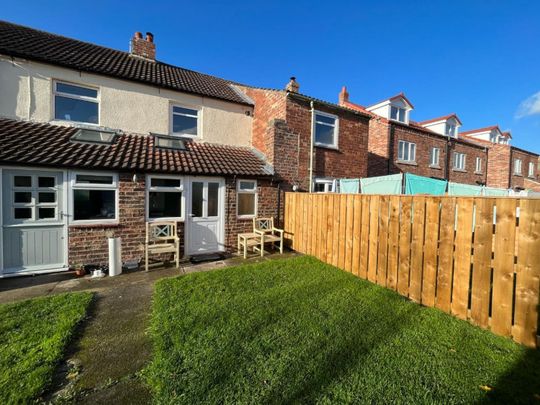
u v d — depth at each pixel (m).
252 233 7.86
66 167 5.59
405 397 2.17
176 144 8.36
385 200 4.75
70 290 4.69
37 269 5.57
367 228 5.14
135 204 6.37
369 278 5.07
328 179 9.73
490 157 20.81
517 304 2.98
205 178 7.38
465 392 2.22
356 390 2.24
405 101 16.19
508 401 2.12
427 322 3.40
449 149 17.52
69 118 7.50
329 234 6.30
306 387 2.27
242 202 8.01
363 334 3.10
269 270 5.68
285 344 2.88
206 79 11.09
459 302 3.56
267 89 9.48
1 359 2.59
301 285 4.74
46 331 3.14
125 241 6.27
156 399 2.15
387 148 14.16
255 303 3.95
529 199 2.89
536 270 2.84
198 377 2.37
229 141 9.83
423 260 4.04
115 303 4.11
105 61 8.58
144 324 3.44
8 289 4.72
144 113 8.39
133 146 7.29
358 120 10.68
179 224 7.00
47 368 2.46
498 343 2.94
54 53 7.63
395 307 3.85
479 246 3.33
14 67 6.76
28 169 5.45
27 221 5.49
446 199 3.73
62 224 5.74
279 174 8.61
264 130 9.46
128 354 2.79
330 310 3.72
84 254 5.89
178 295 4.26
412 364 2.56
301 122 9.14
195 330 3.16
